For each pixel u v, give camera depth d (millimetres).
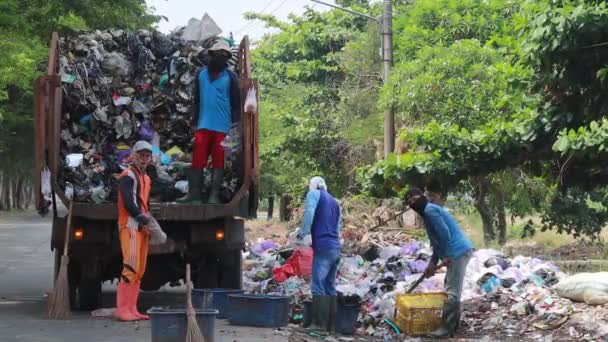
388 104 31453
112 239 16406
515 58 18375
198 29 19094
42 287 21391
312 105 48656
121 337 13617
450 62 30094
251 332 14430
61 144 17281
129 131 17688
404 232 25766
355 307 15125
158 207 16062
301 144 47438
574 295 15742
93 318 15781
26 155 74625
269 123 48531
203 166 16625
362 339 14688
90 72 17859
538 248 30859
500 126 19219
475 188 31844
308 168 49031
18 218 77312
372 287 17719
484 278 17156
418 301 14914
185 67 18281
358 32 52531
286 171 53000
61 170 16703
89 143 17484
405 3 50406
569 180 18969
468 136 20156
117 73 18141
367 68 44719
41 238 42188
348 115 45312
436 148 20391
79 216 16016
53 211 16219
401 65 31109
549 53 16281
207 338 12188
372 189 22406
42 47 37562
